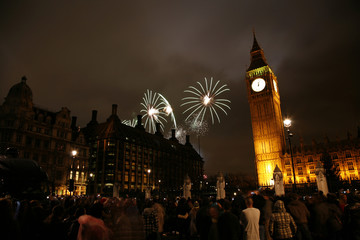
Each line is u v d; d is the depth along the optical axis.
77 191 83.06
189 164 151.12
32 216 7.94
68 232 8.29
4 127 67.50
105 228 6.11
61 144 80.50
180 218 14.23
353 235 8.56
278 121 114.81
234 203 13.61
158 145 129.62
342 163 96.81
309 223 10.74
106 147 100.00
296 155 104.62
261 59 122.38
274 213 9.31
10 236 4.69
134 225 6.25
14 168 17.45
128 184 103.25
